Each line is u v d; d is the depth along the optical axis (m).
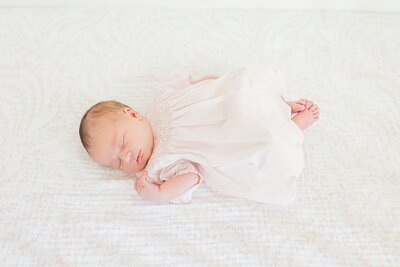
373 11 1.49
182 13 1.47
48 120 1.21
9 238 0.99
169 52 1.37
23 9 1.48
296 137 1.02
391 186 1.05
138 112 1.21
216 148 1.00
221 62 1.34
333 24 1.42
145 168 1.09
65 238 0.99
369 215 1.00
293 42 1.38
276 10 1.47
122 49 1.38
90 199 1.05
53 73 1.32
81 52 1.38
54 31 1.43
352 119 1.18
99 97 1.26
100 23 1.45
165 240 0.98
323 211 1.01
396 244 0.95
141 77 1.31
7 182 1.08
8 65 1.34
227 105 1.03
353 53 1.34
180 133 1.05
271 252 0.95
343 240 0.96
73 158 1.13
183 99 1.11
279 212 1.02
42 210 1.03
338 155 1.11
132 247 0.97
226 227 1.00
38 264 0.94
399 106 1.20
